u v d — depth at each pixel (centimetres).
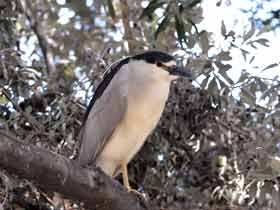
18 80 905
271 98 912
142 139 884
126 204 736
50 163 645
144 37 1003
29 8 1202
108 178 718
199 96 916
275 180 850
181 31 900
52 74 975
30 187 822
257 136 909
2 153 614
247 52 905
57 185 667
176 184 920
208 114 923
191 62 898
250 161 905
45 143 853
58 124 867
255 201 908
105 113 891
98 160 886
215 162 925
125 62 929
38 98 906
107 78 920
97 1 1091
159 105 879
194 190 905
